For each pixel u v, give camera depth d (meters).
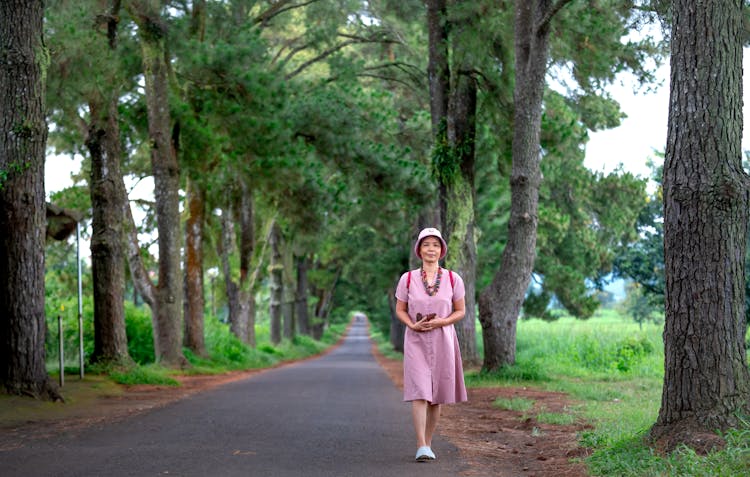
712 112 6.72
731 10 6.84
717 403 6.56
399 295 7.14
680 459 6.01
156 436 8.43
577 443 8.27
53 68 16.55
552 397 14.34
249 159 25.03
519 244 18.97
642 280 38.69
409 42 31.23
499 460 7.47
